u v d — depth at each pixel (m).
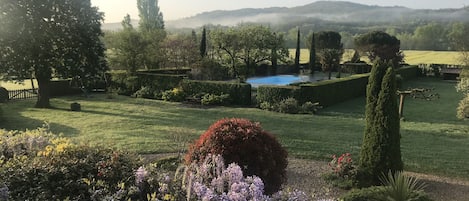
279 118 16.73
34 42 18.11
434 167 9.49
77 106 18.59
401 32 75.62
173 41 30.33
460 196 7.69
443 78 37.91
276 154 6.42
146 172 3.84
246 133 6.27
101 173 4.10
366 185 7.89
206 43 38.09
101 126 14.52
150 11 42.28
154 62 27.64
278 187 6.38
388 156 7.87
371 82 8.12
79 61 19.94
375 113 8.02
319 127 14.66
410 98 23.56
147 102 21.75
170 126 14.56
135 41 25.23
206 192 3.43
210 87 21.86
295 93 19.33
